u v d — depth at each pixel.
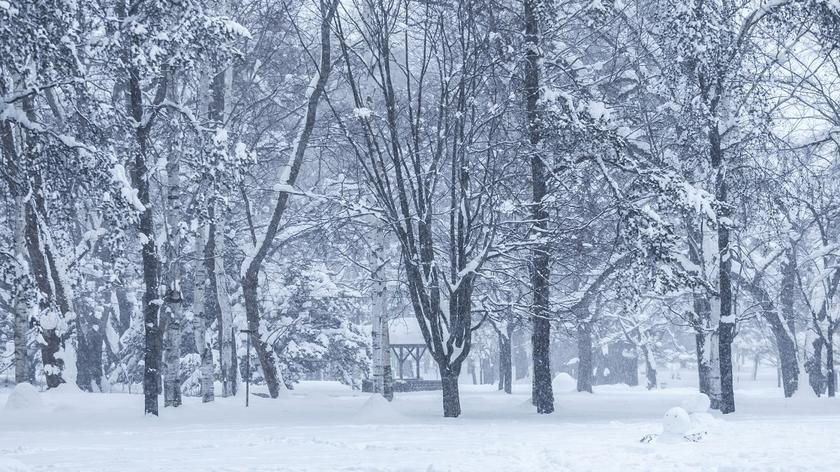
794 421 20.92
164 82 28.23
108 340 47.78
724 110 27.61
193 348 45.34
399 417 24.22
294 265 46.19
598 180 26.42
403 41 28.72
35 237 30.73
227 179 24.52
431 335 26.20
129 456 13.54
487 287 30.83
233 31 22.70
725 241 27.50
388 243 33.69
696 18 24.66
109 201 21.70
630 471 10.32
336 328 47.75
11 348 47.62
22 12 18.73
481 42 24.52
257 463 12.09
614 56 27.94
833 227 39.03
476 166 26.55
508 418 25.06
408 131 29.47
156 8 22.45
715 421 16.75
